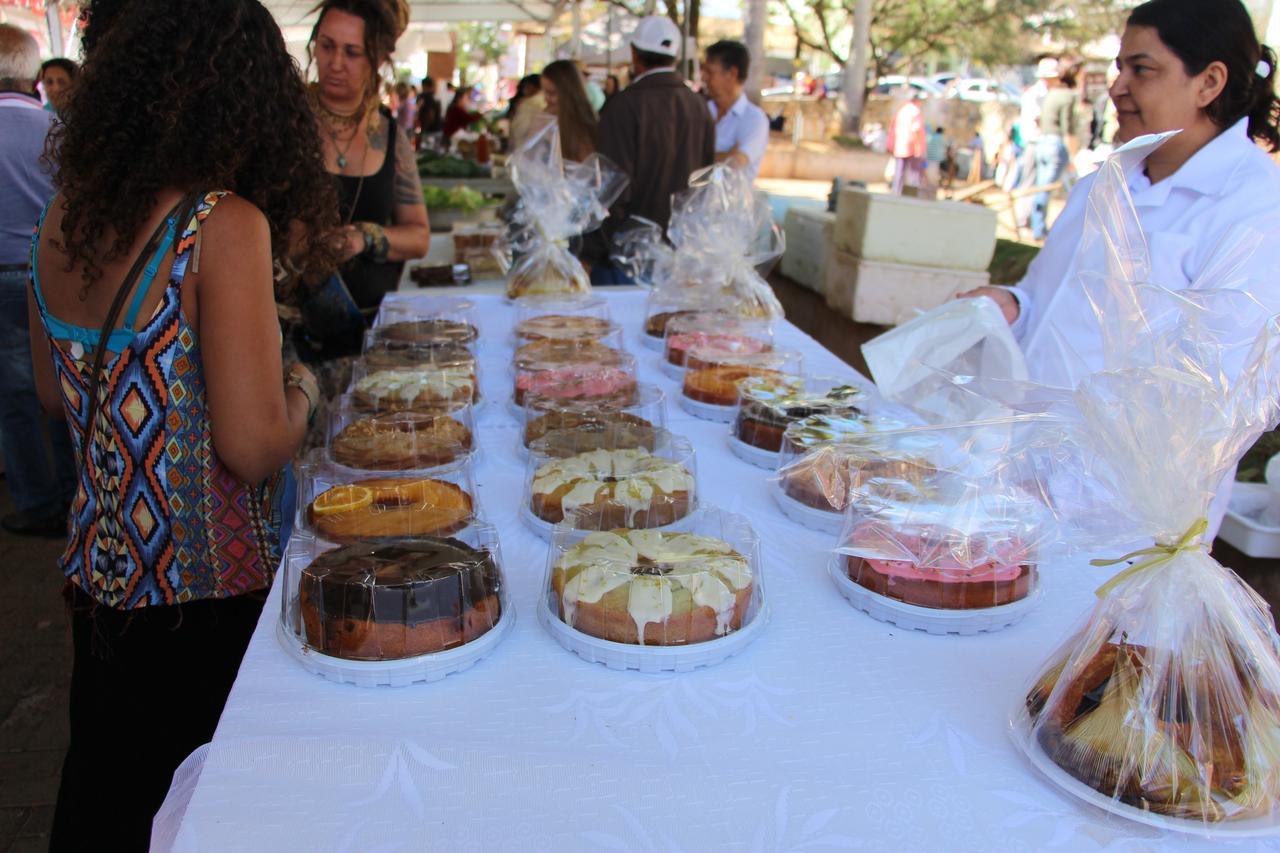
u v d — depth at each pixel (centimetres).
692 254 304
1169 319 105
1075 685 97
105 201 120
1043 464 126
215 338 124
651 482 144
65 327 128
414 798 87
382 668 103
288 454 138
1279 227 174
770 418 184
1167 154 200
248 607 143
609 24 1358
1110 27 1880
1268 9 430
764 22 1321
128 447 128
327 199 150
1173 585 97
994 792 92
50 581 326
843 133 1748
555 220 328
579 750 95
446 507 142
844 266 689
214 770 89
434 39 1823
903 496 131
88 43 135
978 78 2378
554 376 210
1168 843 86
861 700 106
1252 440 100
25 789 227
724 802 88
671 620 109
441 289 365
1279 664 98
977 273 671
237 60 125
